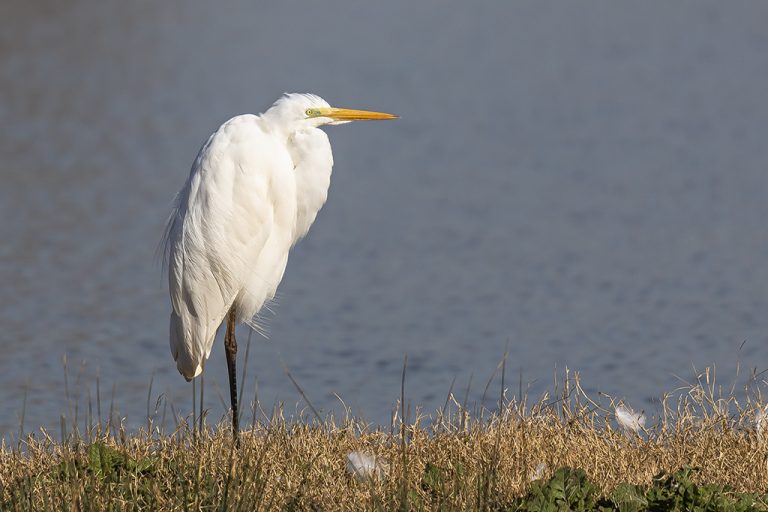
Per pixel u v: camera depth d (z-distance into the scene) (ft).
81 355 43.32
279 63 121.39
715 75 112.88
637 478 22.84
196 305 27.66
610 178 75.41
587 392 37.11
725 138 86.12
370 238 62.85
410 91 107.55
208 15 157.99
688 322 47.39
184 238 27.30
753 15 150.30
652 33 139.95
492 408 35.47
